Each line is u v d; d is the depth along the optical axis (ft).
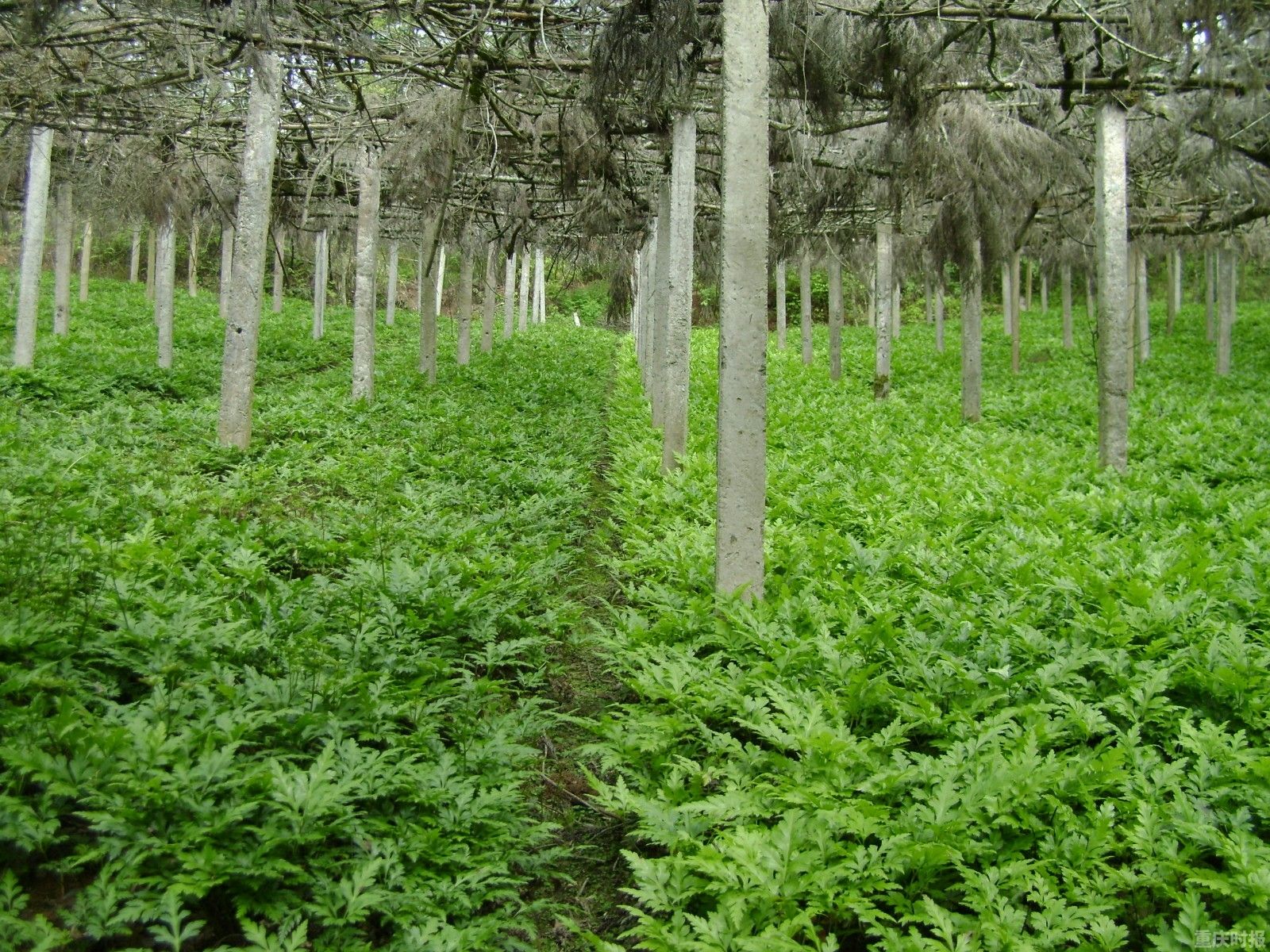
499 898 10.80
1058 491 30.04
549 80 32.86
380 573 18.85
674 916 9.73
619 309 53.52
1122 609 17.35
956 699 14.37
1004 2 26.09
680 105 32.58
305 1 26.12
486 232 61.67
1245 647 15.29
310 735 12.30
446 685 14.51
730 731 14.69
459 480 32.30
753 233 18.51
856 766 12.01
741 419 18.61
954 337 99.66
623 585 22.43
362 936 9.98
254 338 34.04
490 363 72.95
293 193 49.62
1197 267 122.21
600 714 16.71
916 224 55.01
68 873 10.21
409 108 35.55
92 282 110.42
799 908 9.87
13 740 10.69
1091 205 51.21
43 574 15.44
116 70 34.32
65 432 32.81
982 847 10.40
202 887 9.08
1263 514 24.53
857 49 27.78
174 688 13.08
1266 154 34.22
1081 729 13.38
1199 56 27.04
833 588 19.56
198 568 18.33
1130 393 59.93
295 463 32.40
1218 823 11.16
